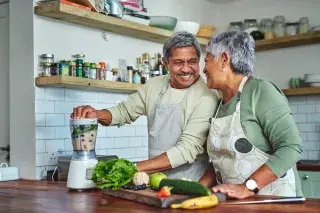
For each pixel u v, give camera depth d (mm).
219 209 1469
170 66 2207
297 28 4090
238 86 1910
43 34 2904
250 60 1894
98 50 3271
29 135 2883
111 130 3375
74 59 3043
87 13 2891
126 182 1791
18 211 1590
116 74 3262
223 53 1884
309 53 4145
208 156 2186
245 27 4324
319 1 4090
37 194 2041
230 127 1860
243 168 1836
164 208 1517
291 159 1674
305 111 4160
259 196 1694
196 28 3834
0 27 3150
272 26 4219
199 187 1531
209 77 1972
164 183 1698
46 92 2924
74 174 2061
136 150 3607
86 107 2182
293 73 4238
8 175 2801
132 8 3301
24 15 2900
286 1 4289
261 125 1812
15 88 2971
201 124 2098
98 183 1887
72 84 2811
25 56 2900
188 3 4297
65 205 1675
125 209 1529
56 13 2809
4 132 3121
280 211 1422
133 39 3564
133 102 2420
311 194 3588
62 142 3021
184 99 2197
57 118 2990
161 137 2246
